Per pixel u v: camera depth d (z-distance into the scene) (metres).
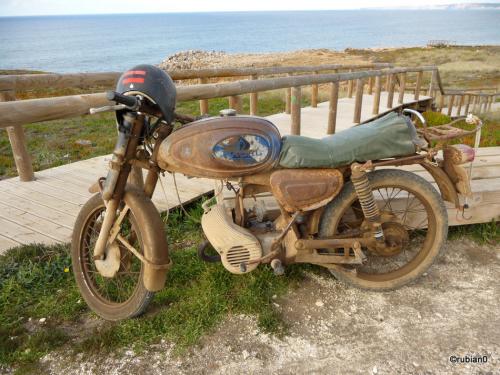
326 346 2.33
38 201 4.05
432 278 2.95
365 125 2.55
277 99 12.88
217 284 2.79
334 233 2.57
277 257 2.49
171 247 3.34
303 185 2.34
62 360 2.22
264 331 2.42
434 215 2.66
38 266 2.97
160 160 2.29
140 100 2.05
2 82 3.88
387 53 44.03
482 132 8.70
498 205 3.43
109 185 2.28
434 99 13.59
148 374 2.14
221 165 2.24
